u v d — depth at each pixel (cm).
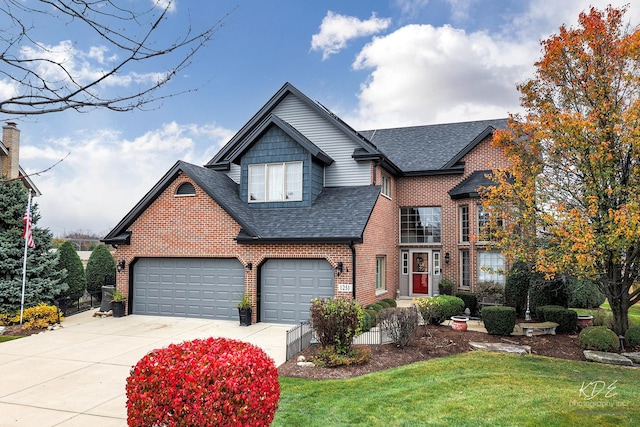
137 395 539
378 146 2492
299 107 2023
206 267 1745
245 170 1880
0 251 1691
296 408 780
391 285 2145
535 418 725
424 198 2228
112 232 1823
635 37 1071
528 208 1222
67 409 803
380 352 1172
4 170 2550
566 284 1582
